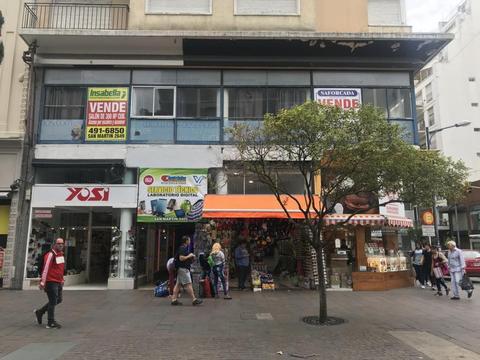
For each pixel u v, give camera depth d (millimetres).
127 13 16641
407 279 16156
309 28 16375
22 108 15609
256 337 7891
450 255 13086
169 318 9664
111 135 15727
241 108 16156
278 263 16062
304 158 9406
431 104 50875
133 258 15039
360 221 14391
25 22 16125
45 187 15211
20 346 7297
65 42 15578
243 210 13742
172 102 16062
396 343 7473
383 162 8734
